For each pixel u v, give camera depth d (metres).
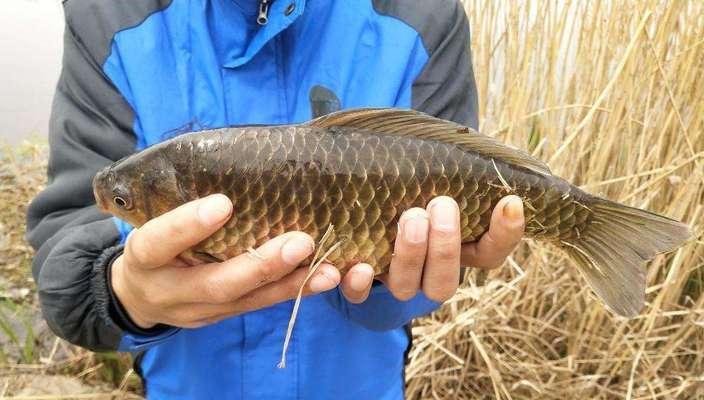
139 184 0.44
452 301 0.93
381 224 0.45
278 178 0.43
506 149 0.47
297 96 0.60
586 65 0.96
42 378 0.95
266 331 0.60
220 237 0.44
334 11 0.60
